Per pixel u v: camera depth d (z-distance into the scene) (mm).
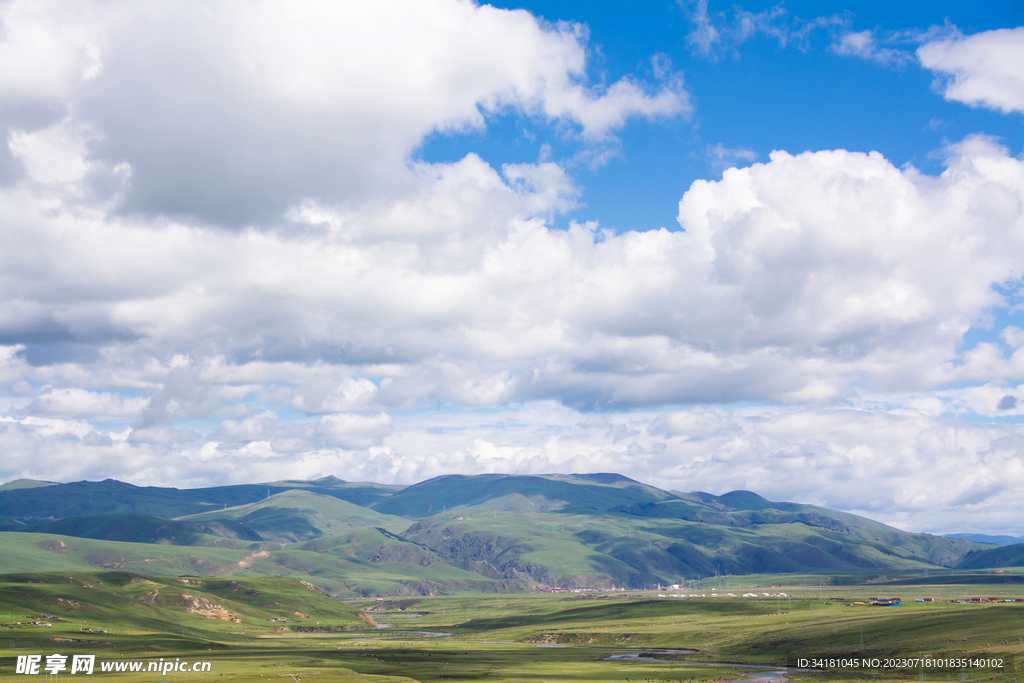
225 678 191750
